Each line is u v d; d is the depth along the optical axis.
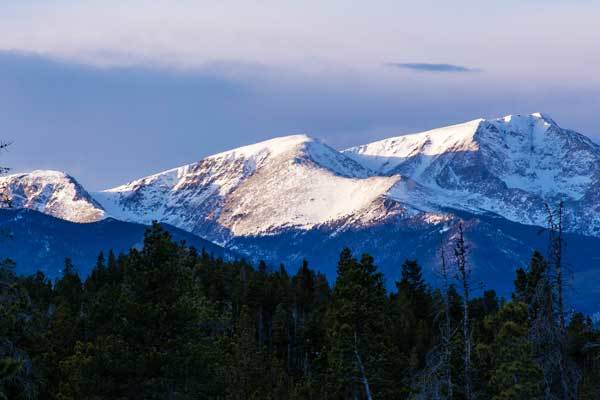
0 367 102.94
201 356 163.00
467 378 145.38
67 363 186.38
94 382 156.50
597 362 137.38
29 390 108.44
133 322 160.62
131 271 166.50
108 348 158.38
